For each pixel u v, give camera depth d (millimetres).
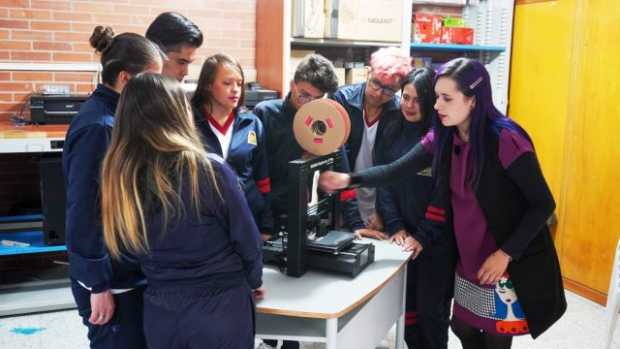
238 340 1519
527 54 3967
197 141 1446
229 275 1510
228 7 3910
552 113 3775
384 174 2076
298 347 2553
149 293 1521
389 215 2361
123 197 1371
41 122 3256
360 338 1994
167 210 1376
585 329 3162
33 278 3590
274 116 2330
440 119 1896
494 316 1918
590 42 3451
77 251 1537
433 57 4332
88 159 1518
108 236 1440
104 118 1551
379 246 2217
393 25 3721
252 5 3969
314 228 1992
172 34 2133
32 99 3232
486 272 1821
